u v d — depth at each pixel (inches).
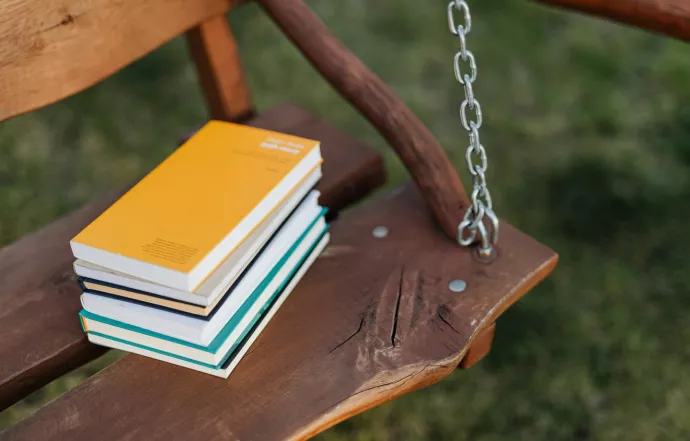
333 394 35.6
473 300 40.3
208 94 58.6
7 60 42.1
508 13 117.7
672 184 88.0
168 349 36.8
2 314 41.1
